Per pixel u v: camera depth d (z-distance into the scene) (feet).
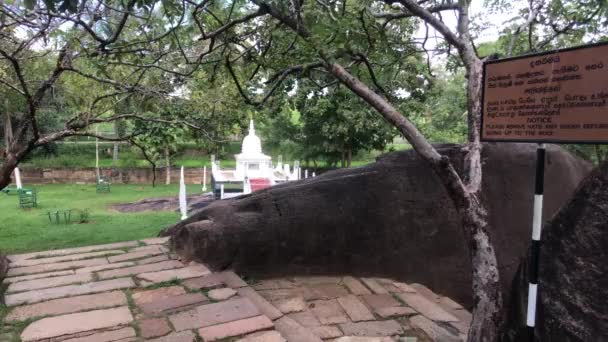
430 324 12.06
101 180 56.59
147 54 13.85
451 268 15.47
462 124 44.98
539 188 7.54
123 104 15.64
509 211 15.33
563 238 8.12
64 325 9.91
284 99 18.71
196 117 14.94
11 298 11.44
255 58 13.04
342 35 10.32
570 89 6.83
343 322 11.96
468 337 9.13
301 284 14.73
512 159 15.72
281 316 11.35
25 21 10.31
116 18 11.85
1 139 54.13
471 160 9.70
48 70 15.01
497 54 10.77
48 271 13.80
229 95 15.44
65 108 19.47
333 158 53.26
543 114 7.25
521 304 8.83
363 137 44.88
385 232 15.58
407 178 15.64
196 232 14.75
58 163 65.46
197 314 10.64
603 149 20.81
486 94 8.23
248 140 41.50
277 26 11.37
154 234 25.94
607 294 7.16
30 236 25.45
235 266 14.61
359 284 14.85
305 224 15.19
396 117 9.59
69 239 24.48
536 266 7.62
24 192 40.42
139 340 9.29
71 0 7.14
